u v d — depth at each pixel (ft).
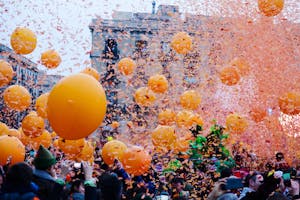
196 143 29.73
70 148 21.86
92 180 18.69
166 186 26.94
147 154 21.50
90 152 23.36
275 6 21.48
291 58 31.58
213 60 38.55
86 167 19.72
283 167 29.50
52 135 26.86
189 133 30.22
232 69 24.50
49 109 17.89
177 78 40.86
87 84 17.80
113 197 17.28
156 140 23.54
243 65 24.75
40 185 17.11
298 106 22.77
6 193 14.30
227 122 26.96
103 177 17.43
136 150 21.27
